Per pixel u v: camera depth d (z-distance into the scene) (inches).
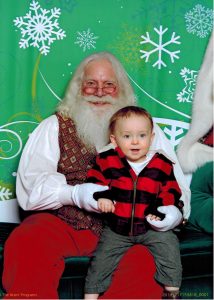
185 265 72.1
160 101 84.7
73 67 82.9
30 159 72.9
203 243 73.4
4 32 80.7
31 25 81.5
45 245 64.1
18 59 81.5
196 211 82.5
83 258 66.6
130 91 76.8
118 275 65.8
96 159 70.3
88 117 73.7
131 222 66.7
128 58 83.7
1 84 81.4
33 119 82.8
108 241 66.9
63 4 81.9
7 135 82.6
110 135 71.4
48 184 70.1
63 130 74.0
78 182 73.5
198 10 83.7
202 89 82.7
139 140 67.8
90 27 82.7
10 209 84.0
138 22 83.3
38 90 82.6
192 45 84.2
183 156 83.7
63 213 71.6
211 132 83.6
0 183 83.5
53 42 82.3
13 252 62.6
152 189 67.6
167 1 83.1
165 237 65.8
